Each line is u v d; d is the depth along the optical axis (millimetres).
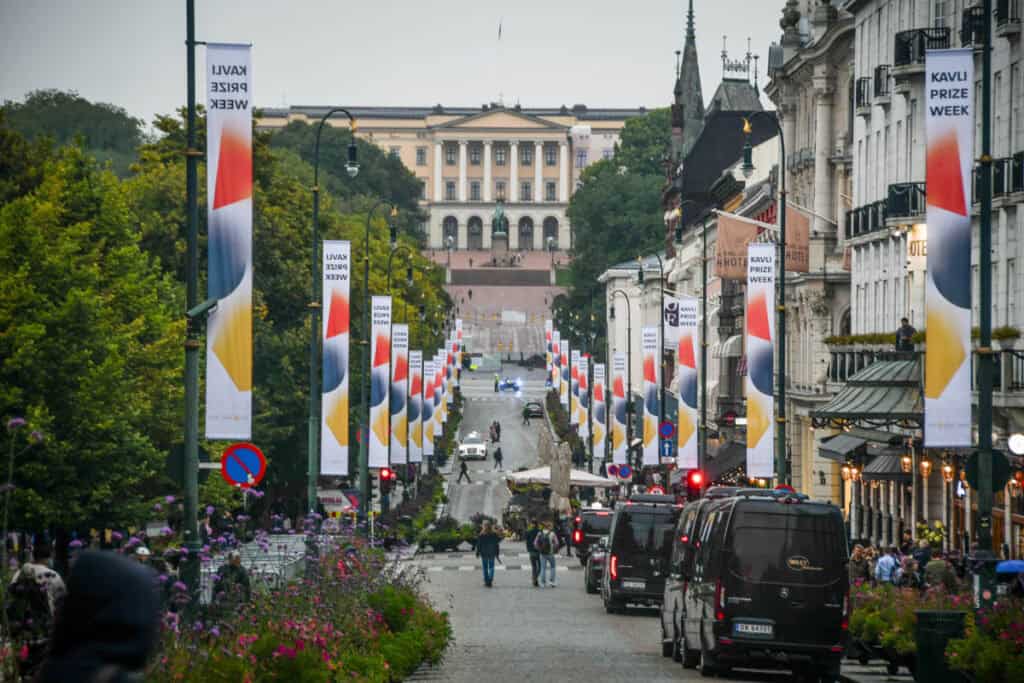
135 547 43656
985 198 65312
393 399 172250
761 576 67188
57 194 128000
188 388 60000
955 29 132000
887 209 138625
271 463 192375
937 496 131750
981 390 63844
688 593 73875
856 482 163000
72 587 14352
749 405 118000
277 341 191625
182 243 180125
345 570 70250
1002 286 113750
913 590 76438
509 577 159000
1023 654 52438
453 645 81500
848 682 68688
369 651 62094
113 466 109938
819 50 180375
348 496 163000
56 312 109250
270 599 54375
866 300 158375
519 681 65438
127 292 131625
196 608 50938
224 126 67625
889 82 148125
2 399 106438
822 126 183000
